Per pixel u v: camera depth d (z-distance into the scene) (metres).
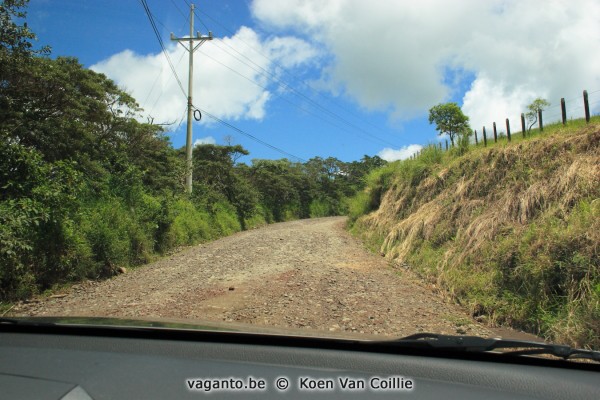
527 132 12.80
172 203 17.84
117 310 7.24
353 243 17.41
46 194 9.85
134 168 16.12
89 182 13.37
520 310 6.41
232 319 6.44
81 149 14.59
